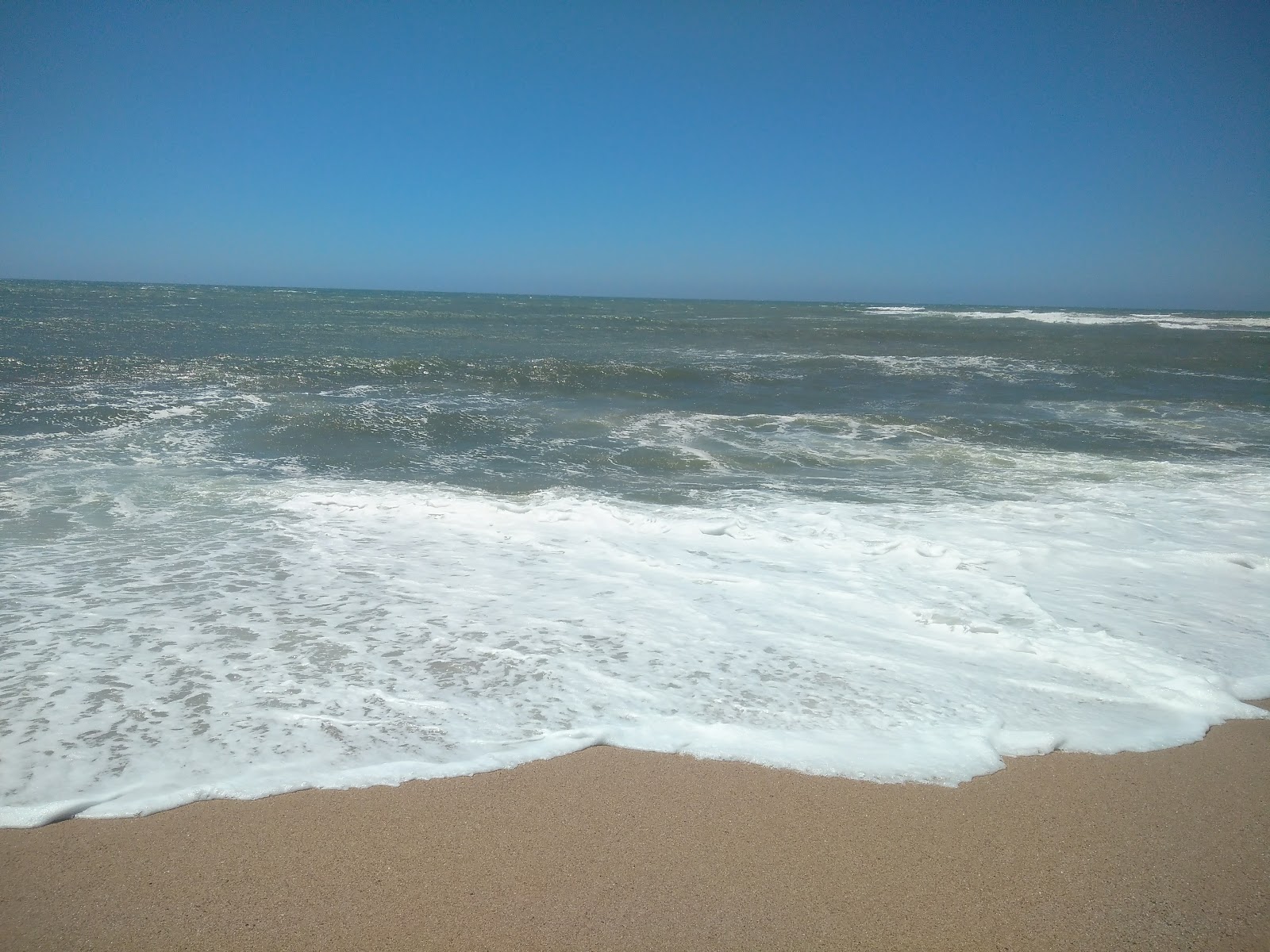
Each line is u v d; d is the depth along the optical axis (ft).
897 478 27.76
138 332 71.67
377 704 11.80
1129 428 38.24
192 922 7.63
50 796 9.34
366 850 8.70
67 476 24.58
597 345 76.33
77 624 14.23
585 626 14.88
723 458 30.40
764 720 11.53
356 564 18.06
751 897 8.09
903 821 9.36
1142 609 16.14
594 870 8.45
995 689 12.62
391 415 36.17
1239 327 131.23
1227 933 7.75
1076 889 8.31
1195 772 10.48
